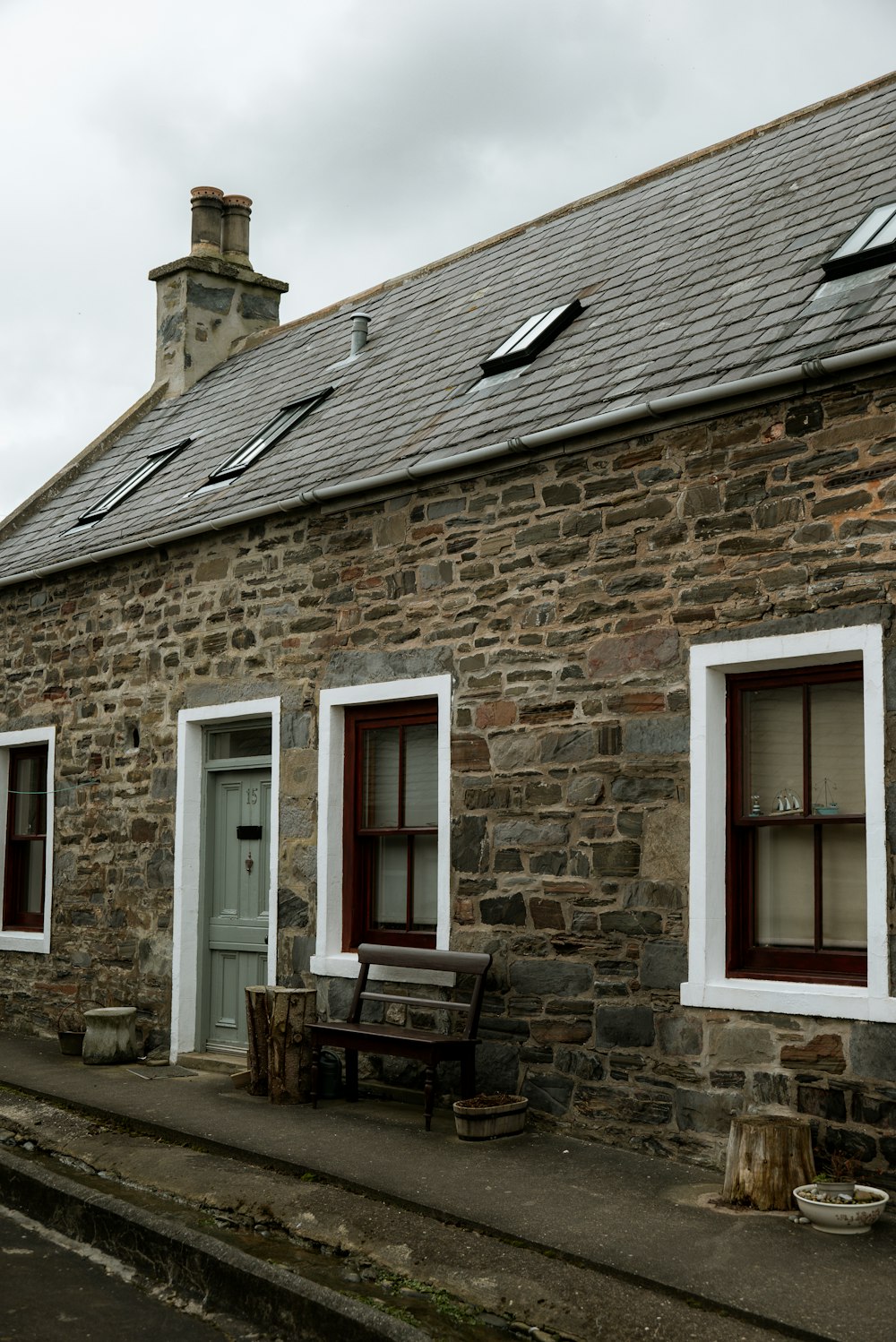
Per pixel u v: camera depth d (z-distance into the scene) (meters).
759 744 6.55
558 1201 5.69
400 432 8.68
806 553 6.22
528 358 8.53
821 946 6.28
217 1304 5.20
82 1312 5.09
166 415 13.37
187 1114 7.48
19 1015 11.05
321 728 8.47
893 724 5.84
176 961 9.45
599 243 9.95
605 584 7.01
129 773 10.09
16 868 11.62
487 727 7.48
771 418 6.42
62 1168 6.82
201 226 14.16
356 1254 5.33
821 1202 5.28
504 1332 4.65
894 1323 4.39
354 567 8.37
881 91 9.23
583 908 6.93
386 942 8.17
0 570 11.72
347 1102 7.79
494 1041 7.25
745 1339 4.36
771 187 8.87
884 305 6.33
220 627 9.33
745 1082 6.18
